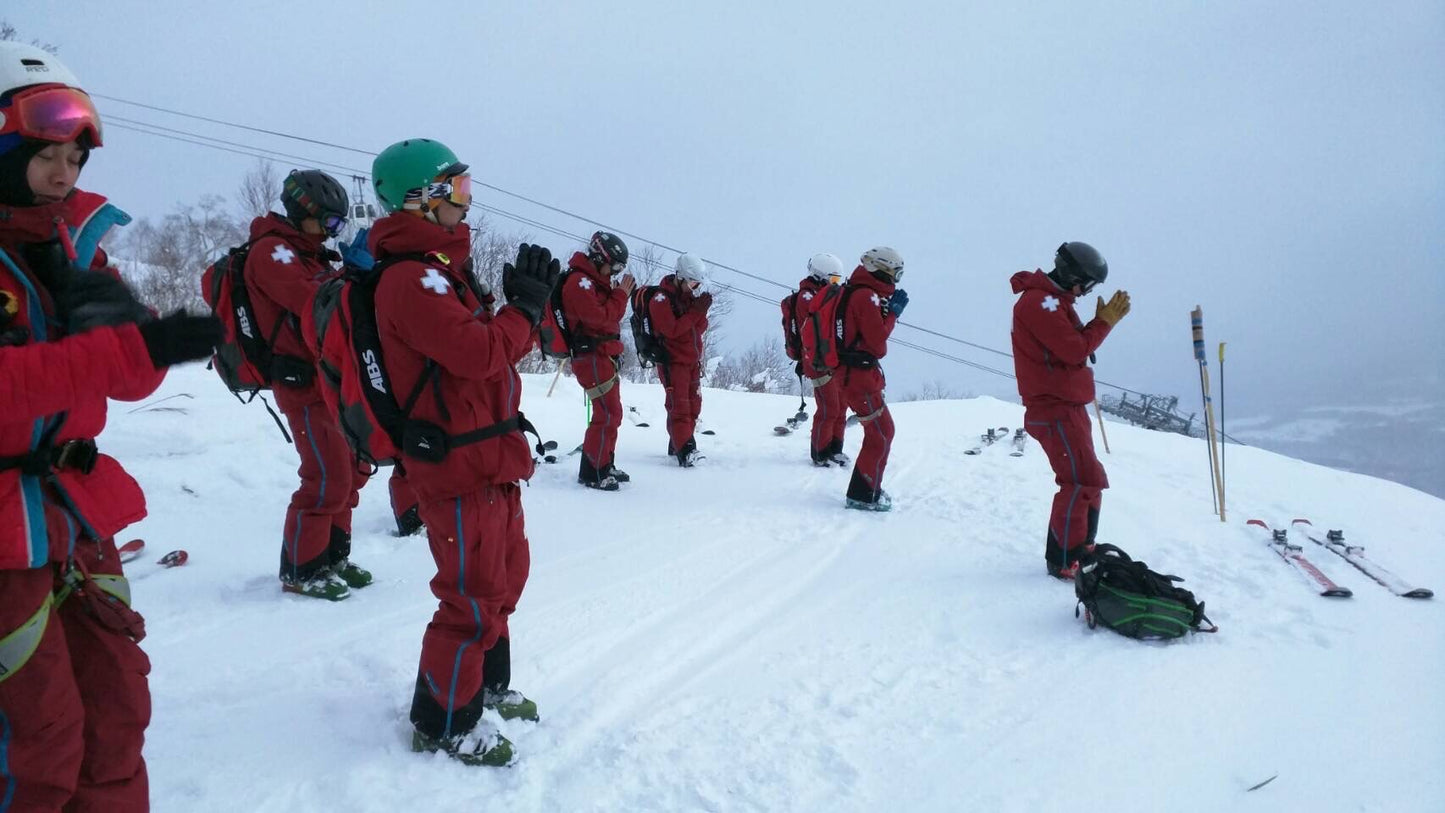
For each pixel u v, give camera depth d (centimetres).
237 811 243
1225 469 821
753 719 313
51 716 179
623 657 363
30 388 153
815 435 800
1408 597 446
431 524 275
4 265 165
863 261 627
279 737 281
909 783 275
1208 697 334
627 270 666
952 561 512
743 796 265
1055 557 477
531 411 918
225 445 650
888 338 621
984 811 261
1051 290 470
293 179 380
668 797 263
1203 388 621
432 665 273
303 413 390
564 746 290
